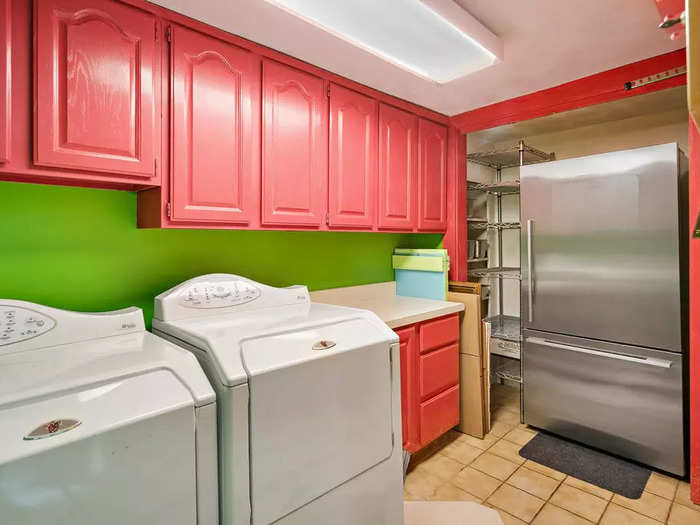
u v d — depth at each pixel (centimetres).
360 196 225
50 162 123
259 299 174
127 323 141
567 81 229
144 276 176
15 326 119
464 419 266
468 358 263
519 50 193
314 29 165
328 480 128
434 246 309
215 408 105
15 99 118
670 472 211
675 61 196
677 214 203
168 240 183
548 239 250
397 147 248
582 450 241
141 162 142
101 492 85
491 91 241
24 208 146
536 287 258
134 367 105
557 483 208
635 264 217
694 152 191
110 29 135
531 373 265
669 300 207
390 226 245
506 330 340
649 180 211
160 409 94
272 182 182
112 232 167
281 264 227
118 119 137
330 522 128
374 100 233
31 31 121
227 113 167
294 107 191
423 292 284
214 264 198
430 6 146
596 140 324
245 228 175
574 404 245
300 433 120
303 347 128
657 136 296
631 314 219
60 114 125
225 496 106
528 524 178
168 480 95
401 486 154
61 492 79
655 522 178
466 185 308
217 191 164
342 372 132
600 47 191
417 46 179
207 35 161
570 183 239
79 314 132
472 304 261
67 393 92
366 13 152
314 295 241
